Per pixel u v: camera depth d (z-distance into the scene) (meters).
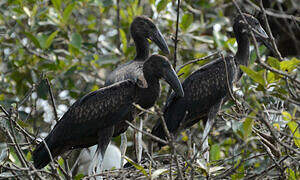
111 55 13.87
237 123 9.75
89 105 11.38
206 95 12.09
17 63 14.17
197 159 9.80
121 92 11.44
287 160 10.49
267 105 11.73
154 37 13.22
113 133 11.80
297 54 13.88
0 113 11.36
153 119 14.34
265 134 10.46
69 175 10.09
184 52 14.56
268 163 10.05
